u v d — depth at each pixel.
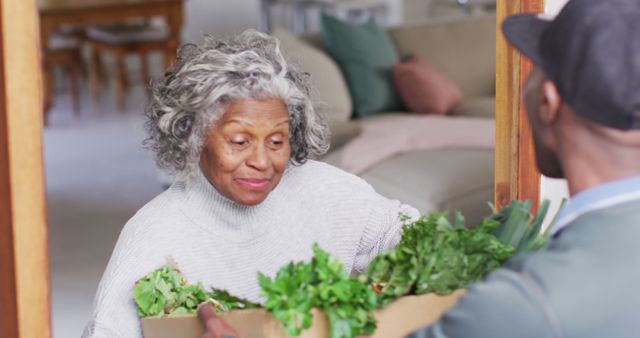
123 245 1.72
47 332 1.40
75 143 6.95
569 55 1.11
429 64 5.30
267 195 1.75
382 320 1.43
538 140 1.21
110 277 1.69
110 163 6.29
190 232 1.74
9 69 1.33
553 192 2.05
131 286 1.67
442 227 1.51
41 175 1.38
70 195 5.54
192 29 9.11
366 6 8.88
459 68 5.48
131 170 6.09
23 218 1.36
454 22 5.58
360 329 1.39
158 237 1.71
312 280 1.40
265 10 8.82
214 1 9.12
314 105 1.82
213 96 1.64
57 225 4.94
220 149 1.67
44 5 7.14
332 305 1.38
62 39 7.70
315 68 4.90
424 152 4.19
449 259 1.43
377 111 5.16
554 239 1.16
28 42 1.35
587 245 1.09
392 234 1.94
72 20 7.20
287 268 1.40
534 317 1.06
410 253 1.46
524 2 1.84
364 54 5.18
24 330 1.38
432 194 3.79
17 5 1.33
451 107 5.18
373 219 1.93
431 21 5.61
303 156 1.83
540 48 1.16
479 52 5.50
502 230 1.51
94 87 8.54
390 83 5.24
